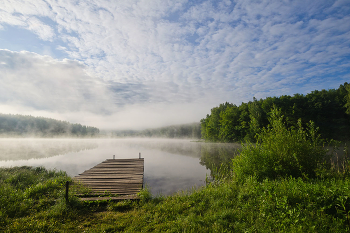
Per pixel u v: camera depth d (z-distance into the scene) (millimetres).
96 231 5418
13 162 25094
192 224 5242
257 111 43062
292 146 8727
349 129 38250
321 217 4711
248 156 9539
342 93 43500
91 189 10109
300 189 5855
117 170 16406
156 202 8000
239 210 5793
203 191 8281
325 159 8805
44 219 6156
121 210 7293
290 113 39562
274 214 5207
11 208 6766
